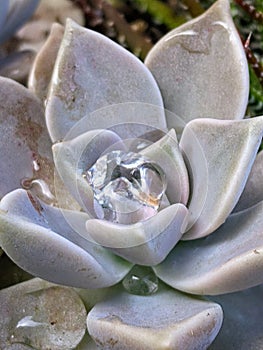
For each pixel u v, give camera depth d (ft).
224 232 0.92
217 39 1.00
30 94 0.99
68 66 0.98
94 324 0.84
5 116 0.97
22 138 0.98
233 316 0.92
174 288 0.92
